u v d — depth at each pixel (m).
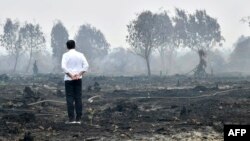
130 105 17.36
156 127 12.27
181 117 14.35
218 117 14.05
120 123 13.02
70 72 12.61
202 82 39.03
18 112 15.97
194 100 20.88
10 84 34.59
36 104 18.89
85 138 10.58
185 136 10.95
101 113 15.76
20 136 10.82
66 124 12.68
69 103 12.84
